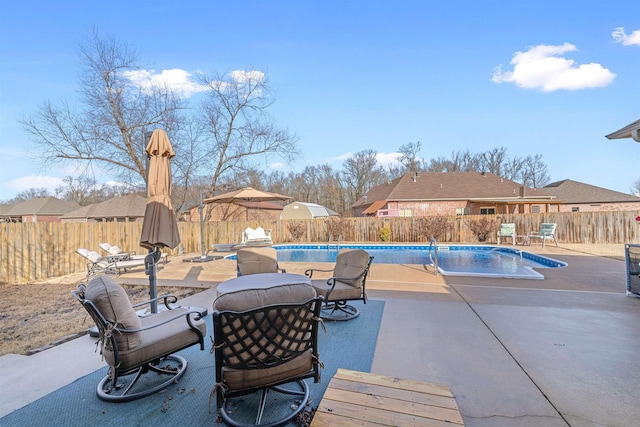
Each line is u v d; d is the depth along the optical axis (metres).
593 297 5.82
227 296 2.33
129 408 2.70
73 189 41.16
